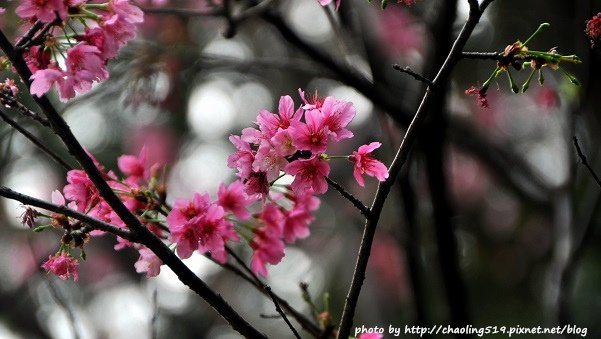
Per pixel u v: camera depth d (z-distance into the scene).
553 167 7.64
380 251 6.78
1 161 5.26
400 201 4.48
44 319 7.70
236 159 2.59
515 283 7.96
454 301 4.36
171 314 8.01
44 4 2.41
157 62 5.25
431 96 2.45
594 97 6.21
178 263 2.54
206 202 2.75
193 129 8.02
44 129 6.82
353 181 7.40
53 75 2.38
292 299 8.09
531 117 8.07
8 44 2.37
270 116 2.58
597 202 4.68
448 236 4.39
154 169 3.04
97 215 2.81
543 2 6.97
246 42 7.20
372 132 5.69
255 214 3.13
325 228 7.12
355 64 4.97
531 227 8.13
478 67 7.24
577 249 4.67
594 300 6.33
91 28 2.68
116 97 6.85
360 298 7.21
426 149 4.38
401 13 6.36
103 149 7.76
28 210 2.63
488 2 2.42
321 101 2.76
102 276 8.28
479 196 8.51
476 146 7.26
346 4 4.68
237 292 8.27
